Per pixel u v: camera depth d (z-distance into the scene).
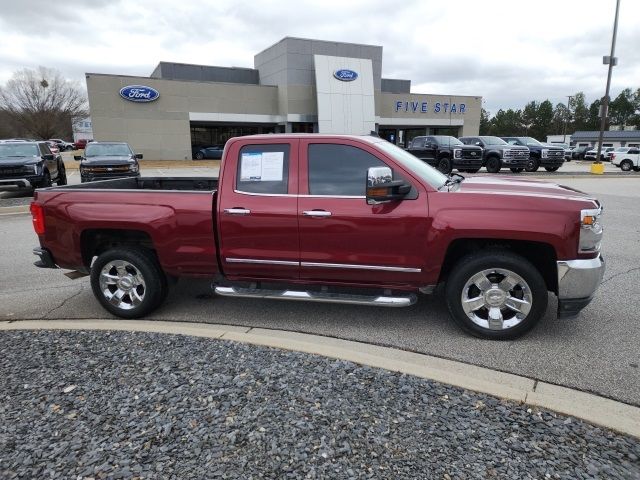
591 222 3.81
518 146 22.50
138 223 4.57
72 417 2.93
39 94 82.31
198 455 2.56
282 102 41.75
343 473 2.42
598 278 3.88
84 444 2.67
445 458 2.53
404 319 4.67
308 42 41.03
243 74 47.16
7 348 3.96
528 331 4.09
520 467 2.46
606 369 3.60
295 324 4.58
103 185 5.66
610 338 4.16
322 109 41.22
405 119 46.69
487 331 4.12
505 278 4.05
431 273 4.14
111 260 4.76
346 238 4.21
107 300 4.85
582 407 2.98
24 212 12.16
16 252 7.86
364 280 4.33
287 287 4.57
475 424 2.82
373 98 42.97
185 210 4.50
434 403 3.04
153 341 4.03
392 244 4.14
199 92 38.88
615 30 24.61
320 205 4.23
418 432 2.74
